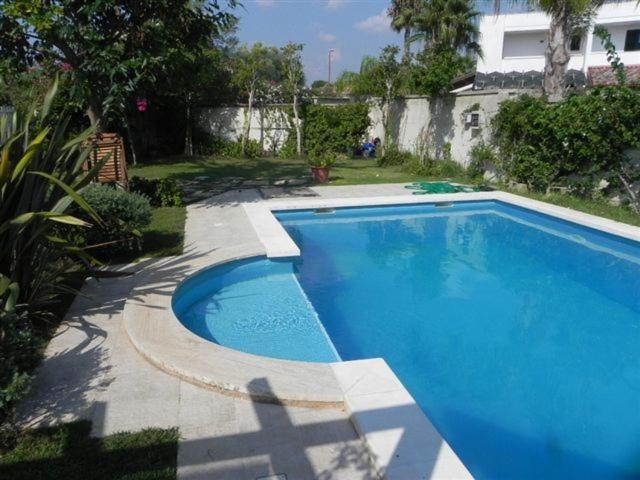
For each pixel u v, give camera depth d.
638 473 3.26
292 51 18.55
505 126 11.92
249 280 6.80
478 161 13.05
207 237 7.54
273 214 9.70
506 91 12.37
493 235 9.27
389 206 10.67
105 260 6.38
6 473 2.63
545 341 5.19
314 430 3.06
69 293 5.21
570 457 3.41
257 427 3.07
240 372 3.55
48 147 4.09
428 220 10.25
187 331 4.21
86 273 5.32
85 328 4.43
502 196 11.09
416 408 3.16
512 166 11.97
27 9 6.82
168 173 14.86
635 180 9.73
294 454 2.83
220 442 2.92
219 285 6.52
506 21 25.44
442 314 5.84
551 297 6.43
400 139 17.95
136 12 8.17
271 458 2.79
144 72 8.09
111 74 7.72
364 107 19.42
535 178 11.51
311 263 7.56
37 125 4.52
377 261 7.71
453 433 3.67
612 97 9.50
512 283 6.89
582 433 3.67
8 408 3.04
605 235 8.52
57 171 4.45
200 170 15.62
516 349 5.02
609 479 3.20
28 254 4.16
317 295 6.30
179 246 7.01
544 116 10.73
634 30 24.19
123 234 6.29
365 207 10.53
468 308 6.03
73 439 2.91
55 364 3.80
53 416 3.14
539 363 4.74
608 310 6.04
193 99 19.09
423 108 16.23
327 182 13.20
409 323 5.57
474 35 23.17
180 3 8.20
